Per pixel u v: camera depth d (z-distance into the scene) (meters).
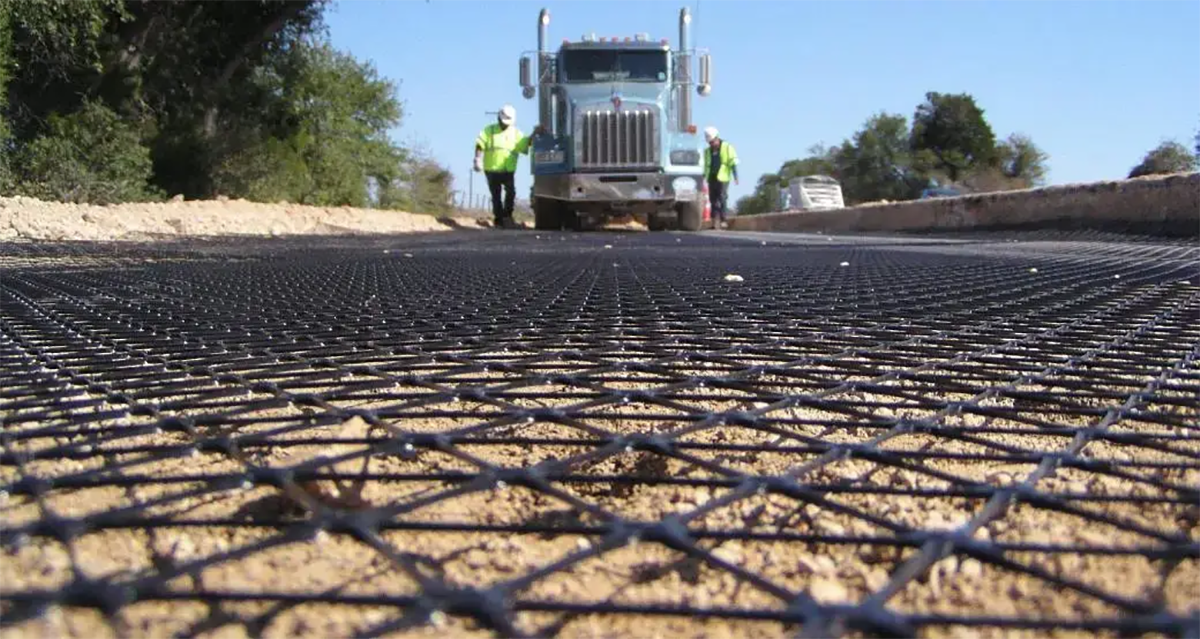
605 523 1.28
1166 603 1.21
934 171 54.38
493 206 19.48
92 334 2.94
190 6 18.02
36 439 1.80
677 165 16.03
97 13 14.71
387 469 1.77
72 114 15.65
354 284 4.68
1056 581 1.10
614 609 1.02
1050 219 13.12
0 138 13.64
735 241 10.71
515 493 1.75
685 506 1.69
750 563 1.49
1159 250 7.64
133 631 1.12
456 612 1.01
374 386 2.18
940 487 1.70
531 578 1.08
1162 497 1.50
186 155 18.47
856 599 1.36
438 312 3.49
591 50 15.83
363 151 26.19
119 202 14.84
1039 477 1.49
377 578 1.39
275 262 6.36
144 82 17.95
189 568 1.07
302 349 2.65
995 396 2.08
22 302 3.83
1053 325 3.08
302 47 21.17
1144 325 3.07
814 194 34.22
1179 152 28.27
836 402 1.98
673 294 4.12
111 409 1.94
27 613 0.96
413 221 19.39
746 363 2.46
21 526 1.22
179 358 2.52
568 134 15.77
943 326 3.06
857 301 3.79
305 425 1.79
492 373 2.38
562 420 1.77
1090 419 1.96
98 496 1.59
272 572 1.38
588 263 6.28
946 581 1.40
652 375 2.35
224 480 1.40
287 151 20.98
